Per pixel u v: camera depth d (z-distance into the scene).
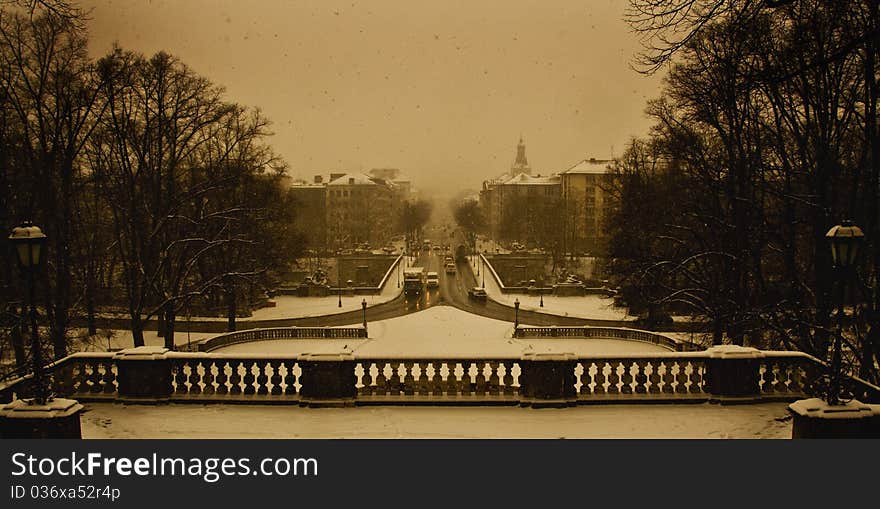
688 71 26.55
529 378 13.56
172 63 34.84
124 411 13.41
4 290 27.84
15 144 29.66
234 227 42.84
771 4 12.19
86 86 30.92
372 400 13.65
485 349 41.41
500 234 146.50
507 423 12.59
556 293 73.31
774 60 19.75
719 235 31.48
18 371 19.25
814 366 13.67
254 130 40.47
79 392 14.17
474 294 70.25
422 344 43.44
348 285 80.19
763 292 27.28
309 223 114.69
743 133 28.39
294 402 13.70
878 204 22.08
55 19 24.89
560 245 102.75
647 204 39.12
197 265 43.28
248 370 13.98
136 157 35.66
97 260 41.81
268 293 69.69
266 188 47.31
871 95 20.33
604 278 75.62
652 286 37.88
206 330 51.03
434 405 13.62
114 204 35.69
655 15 12.86
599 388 13.87
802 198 23.50
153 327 51.41
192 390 14.07
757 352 13.82
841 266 10.97
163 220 34.72
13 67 28.34
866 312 20.59
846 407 10.54
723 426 12.39
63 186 30.75
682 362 13.86
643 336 42.56
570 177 125.06
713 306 30.34
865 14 15.67
